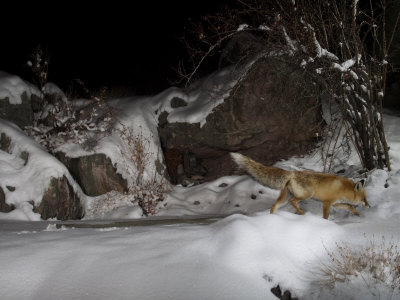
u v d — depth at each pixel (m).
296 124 4.24
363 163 3.18
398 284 1.55
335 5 2.93
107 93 5.65
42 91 4.71
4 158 3.64
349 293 1.51
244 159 2.53
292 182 2.42
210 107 4.39
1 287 1.40
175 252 1.66
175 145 4.62
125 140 4.32
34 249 1.69
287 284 1.52
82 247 1.72
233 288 1.45
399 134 3.58
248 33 4.34
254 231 1.76
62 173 3.63
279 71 4.07
